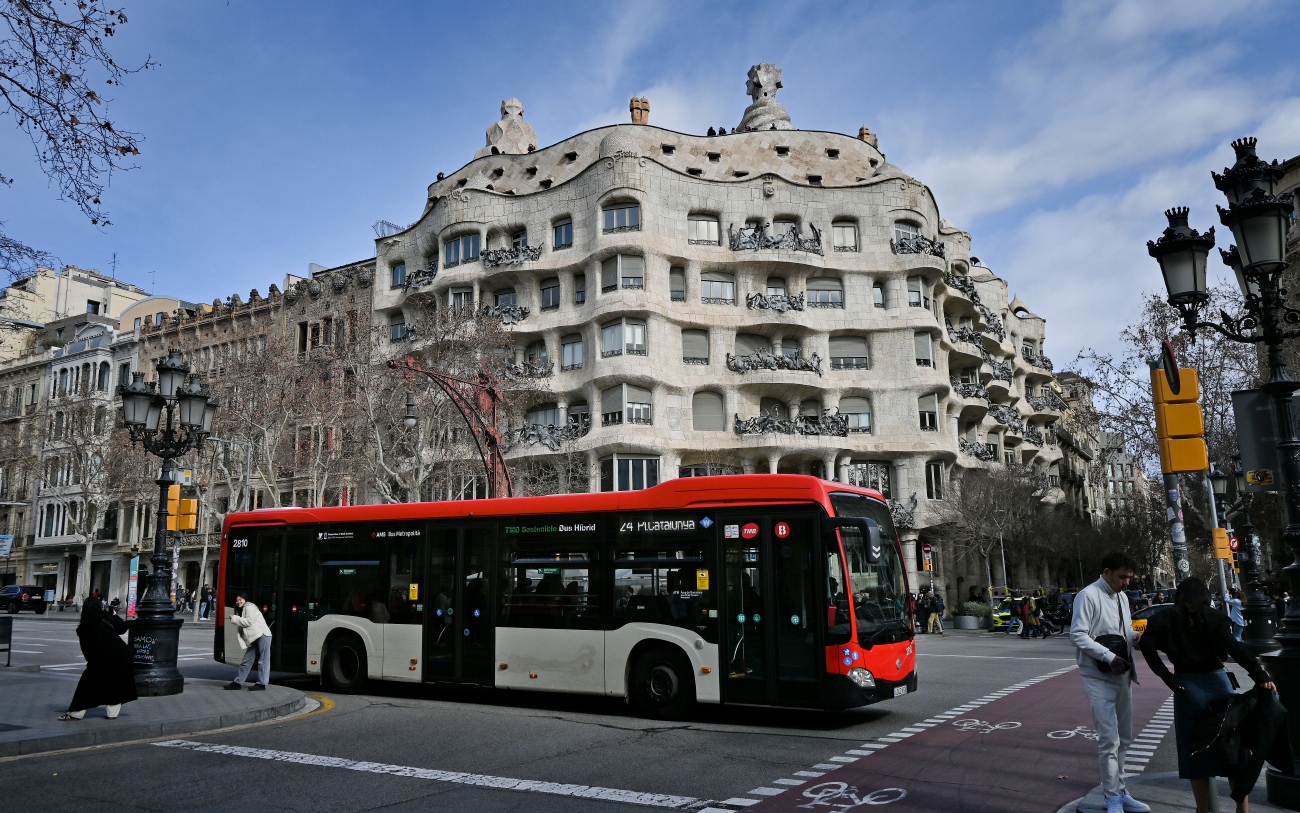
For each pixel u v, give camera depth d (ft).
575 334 141.28
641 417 133.18
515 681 43.73
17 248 35.47
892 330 147.64
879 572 40.40
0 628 68.13
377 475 113.39
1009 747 32.45
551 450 131.54
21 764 30.60
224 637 54.44
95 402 188.55
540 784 26.89
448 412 113.80
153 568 48.19
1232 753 19.40
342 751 32.55
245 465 138.31
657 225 139.33
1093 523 233.55
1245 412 26.35
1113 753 21.68
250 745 33.96
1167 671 20.53
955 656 74.69
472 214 149.28
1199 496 117.19
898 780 27.12
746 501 39.93
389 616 48.49
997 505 144.36
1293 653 22.93
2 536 183.62
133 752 32.78
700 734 36.01
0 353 228.43
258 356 138.72
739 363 139.85
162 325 195.42
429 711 43.04
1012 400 200.54
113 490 171.83
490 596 45.39
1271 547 143.64
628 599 41.73
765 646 38.19
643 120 160.56
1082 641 21.98
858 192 151.02
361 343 132.46
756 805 24.21
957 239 181.37
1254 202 25.18
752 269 144.25
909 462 145.48
